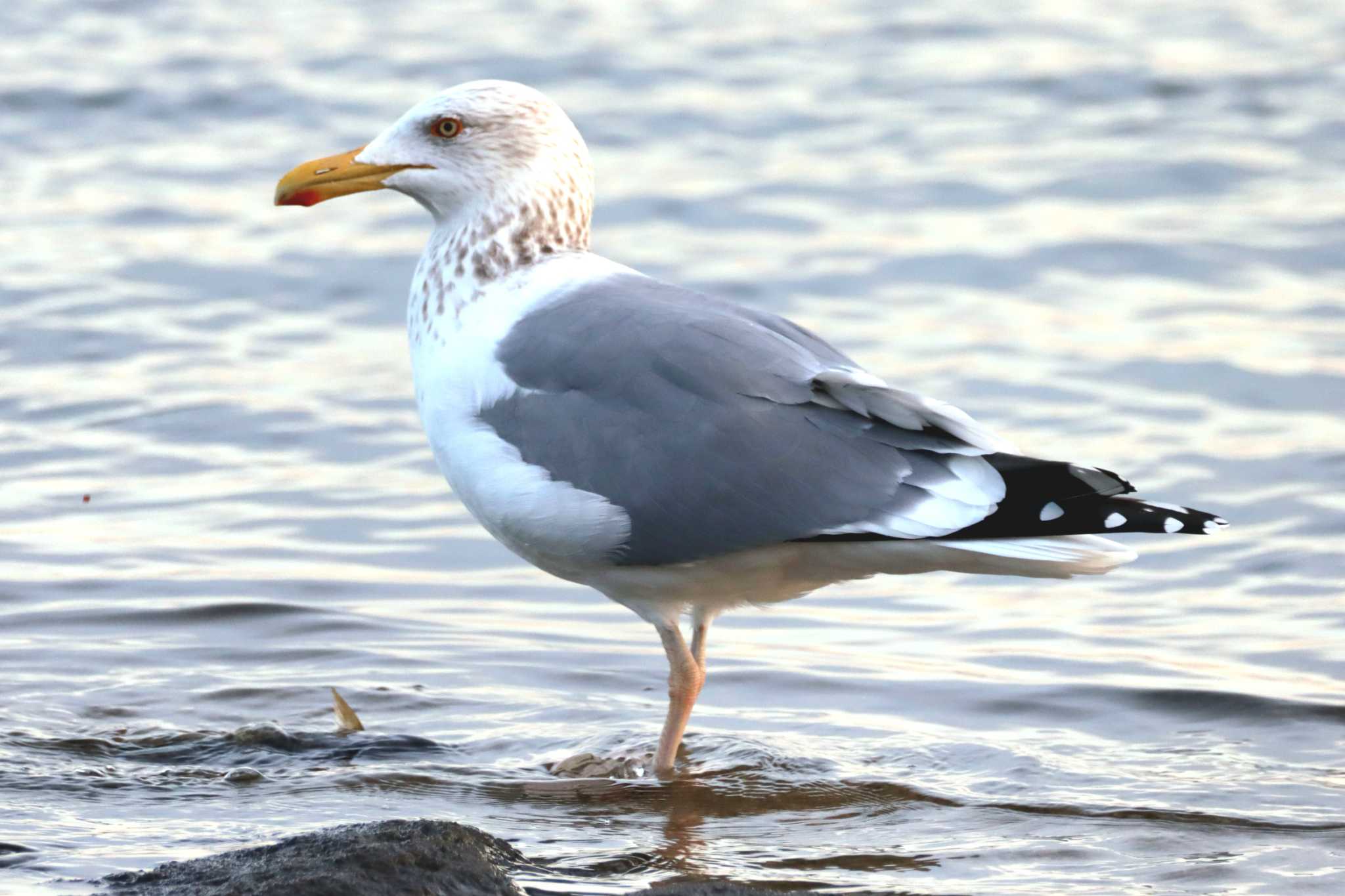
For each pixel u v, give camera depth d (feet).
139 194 73.10
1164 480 48.24
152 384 55.31
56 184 74.13
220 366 57.06
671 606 32.76
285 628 39.29
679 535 30.76
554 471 31.17
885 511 29.78
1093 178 75.87
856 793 31.27
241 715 34.60
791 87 88.89
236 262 66.13
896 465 29.96
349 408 54.03
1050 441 51.16
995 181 75.72
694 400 30.68
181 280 64.23
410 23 98.43
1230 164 77.15
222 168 76.64
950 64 92.53
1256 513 46.39
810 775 32.09
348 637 38.91
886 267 66.23
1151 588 42.63
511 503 31.53
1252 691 35.94
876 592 43.14
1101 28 98.58
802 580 32.17
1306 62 91.66
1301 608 40.88
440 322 33.42
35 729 33.32
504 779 31.81
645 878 27.17
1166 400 54.24
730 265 66.13
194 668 36.88
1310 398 54.29
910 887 26.99
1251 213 71.56
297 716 34.58
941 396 54.54
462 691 36.17
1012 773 32.12
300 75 88.48
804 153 79.56
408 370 57.36
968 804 30.73
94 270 64.64
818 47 95.35
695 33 97.40
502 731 34.19
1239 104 85.56
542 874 26.99
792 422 30.48
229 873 25.13
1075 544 28.99
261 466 49.90
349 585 42.09
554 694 36.22
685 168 77.36
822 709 35.76
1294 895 26.71
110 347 58.18
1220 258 66.80
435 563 43.98
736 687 36.94
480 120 33.55
